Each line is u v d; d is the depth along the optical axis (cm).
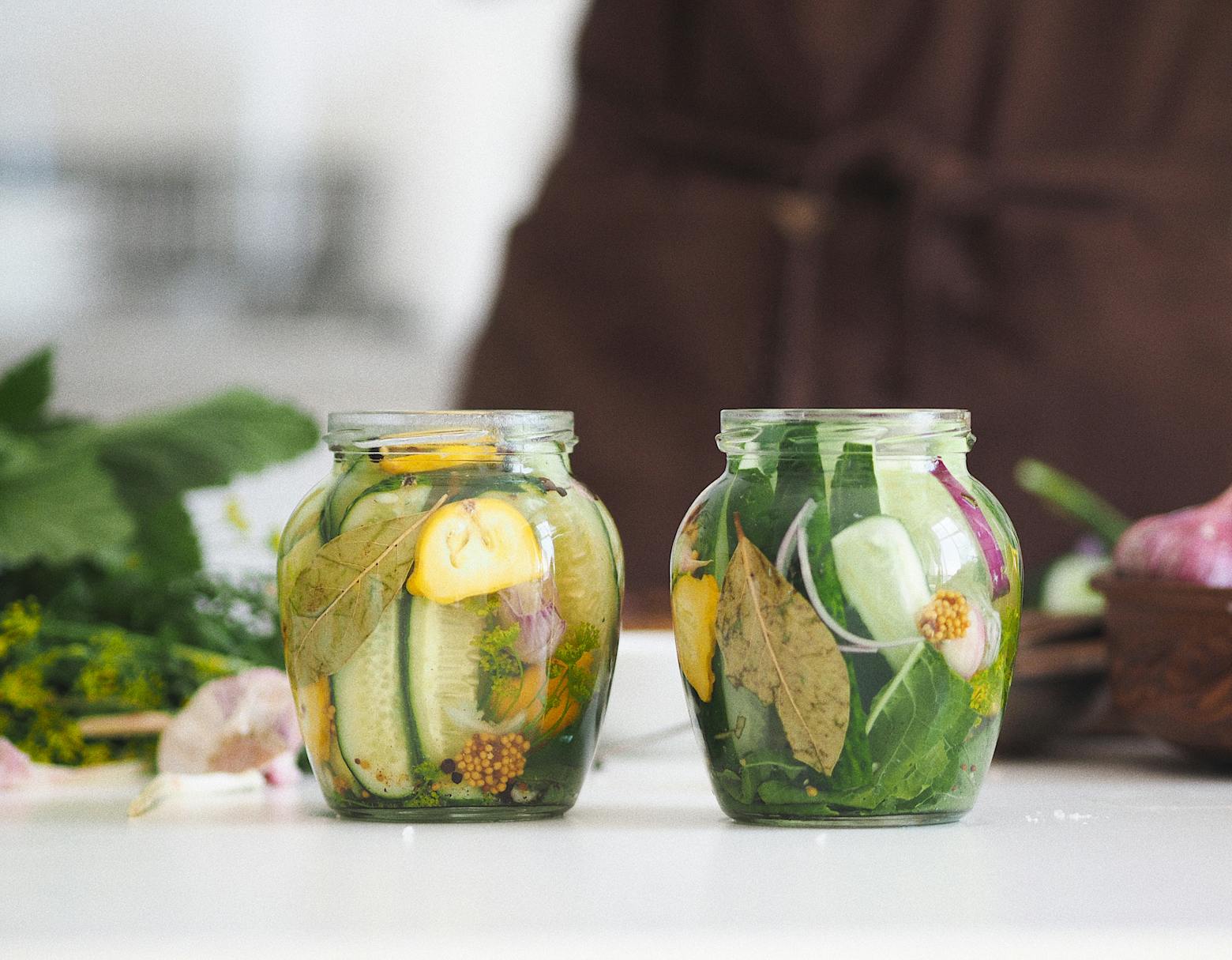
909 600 94
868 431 95
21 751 113
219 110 288
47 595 123
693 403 201
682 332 201
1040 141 196
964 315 193
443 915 82
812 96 196
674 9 201
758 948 80
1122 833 95
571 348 206
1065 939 80
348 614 96
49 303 292
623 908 83
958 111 197
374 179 292
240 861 90
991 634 95
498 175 292
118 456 128
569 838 94
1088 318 190
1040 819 98
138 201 292
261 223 293
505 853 91
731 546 95
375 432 97
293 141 290
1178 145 196
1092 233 191
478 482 97
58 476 120
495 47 289
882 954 80
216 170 291
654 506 202
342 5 286
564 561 97
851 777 95
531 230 209
